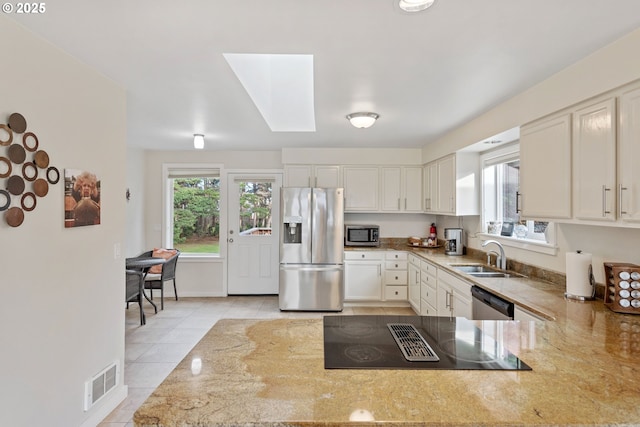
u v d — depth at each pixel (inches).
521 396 42.8
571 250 103.7
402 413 39.5
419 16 64.4
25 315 69.1
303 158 209.3
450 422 37.9
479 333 65.4
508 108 113.0
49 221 75.1
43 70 73.5
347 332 66.7
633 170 68.0
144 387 110.3
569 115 85.4
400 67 88.0
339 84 100.0
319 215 192.9
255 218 226.5
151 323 172.6
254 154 223.9
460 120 140.8
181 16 64.5
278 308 199.0
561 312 79.0
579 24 66.7
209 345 60.2
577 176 82.6
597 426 37.5
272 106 163.3
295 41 74.4
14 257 66.7
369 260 202.1
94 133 89.9
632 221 68.1
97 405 90.5
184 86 102.9
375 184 210.4
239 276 226.5
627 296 77.5
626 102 69.8
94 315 89.7
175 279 222.2
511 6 61.0
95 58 83.3
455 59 82.7
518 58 81.9
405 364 52.0
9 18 65.4
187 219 227.1
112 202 97.6
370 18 65.1
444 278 143.2
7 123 65.4
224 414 39.6
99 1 59.4
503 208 151.7
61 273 78.6
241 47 77.5
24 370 69.0
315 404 41.5
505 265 132.8
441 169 178.7
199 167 223.8
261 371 50.1
